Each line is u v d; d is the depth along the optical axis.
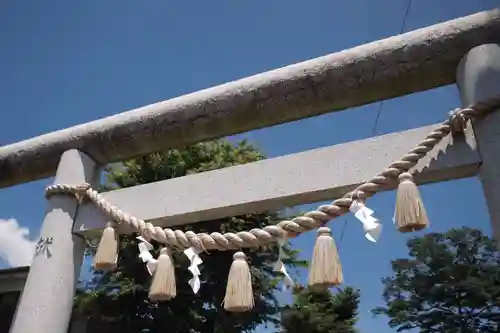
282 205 1.96
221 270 10.03
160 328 10.09
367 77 1.94
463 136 1.69
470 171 1.68
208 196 2.06
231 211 2.03
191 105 2.21
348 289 12.61
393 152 1.80
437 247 14.75
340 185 1.81
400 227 1.53
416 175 1.70
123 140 2.40
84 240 2.36
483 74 1.70
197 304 10.17
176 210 2.09
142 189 2.25
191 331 10.03
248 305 1.66
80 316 10.59
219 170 2.11
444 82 1.94
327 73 1.97
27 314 2.07
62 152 2.52
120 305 10.13
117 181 10.73
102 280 10.52
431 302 14.41
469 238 14.77
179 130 2.29
